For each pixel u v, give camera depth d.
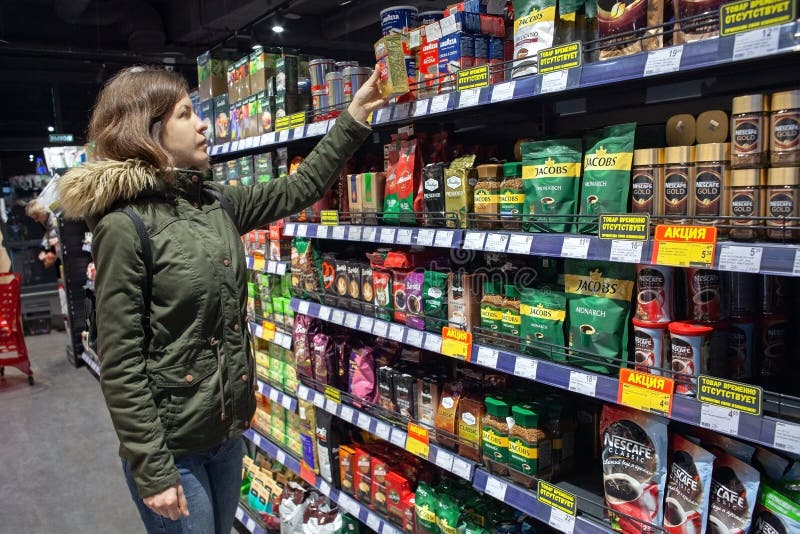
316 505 2.77
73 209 1.46
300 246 2.80
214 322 1.57
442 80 1.91
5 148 8.33
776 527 1.28
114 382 1.43
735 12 1.16
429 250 2.30
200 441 1.57
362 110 2.01
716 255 1.23
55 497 3.62
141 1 7.65
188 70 7.75
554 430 1.80
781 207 1.21
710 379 1.28
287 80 2.66
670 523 1.43
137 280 1.46
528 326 1.76
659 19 1.37
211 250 1.58
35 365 6.63
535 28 1.60
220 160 4.02
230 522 1.84
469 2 1.91
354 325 2.43
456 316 2.01
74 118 8.81
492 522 1.98
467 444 1.97
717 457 1.38
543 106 2.15
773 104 1.22
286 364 3.07
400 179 2.17
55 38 7.98
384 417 2.37
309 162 2.01
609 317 1.54
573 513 1.61
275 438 3.24
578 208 1.63
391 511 2.34
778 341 1.54
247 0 6.08
